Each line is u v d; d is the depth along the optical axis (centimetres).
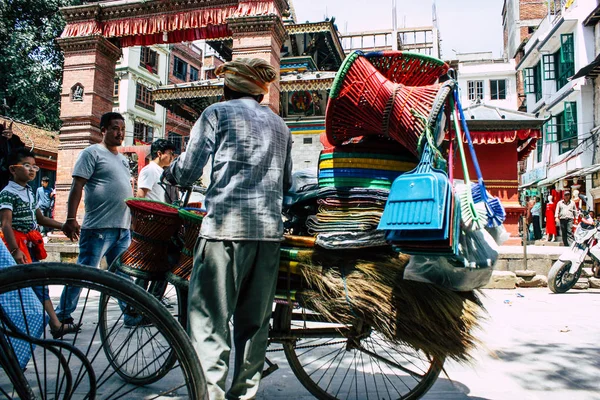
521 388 300
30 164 389
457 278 207
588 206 1861
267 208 212
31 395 169
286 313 246
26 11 1969
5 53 1844
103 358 341
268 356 368
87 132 1156
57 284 162
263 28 1045
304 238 228
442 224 180
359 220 225
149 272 272
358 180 230
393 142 241
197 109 1911
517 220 1111
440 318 221
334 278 218
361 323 235
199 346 202
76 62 1177
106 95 1216
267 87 238
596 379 318
